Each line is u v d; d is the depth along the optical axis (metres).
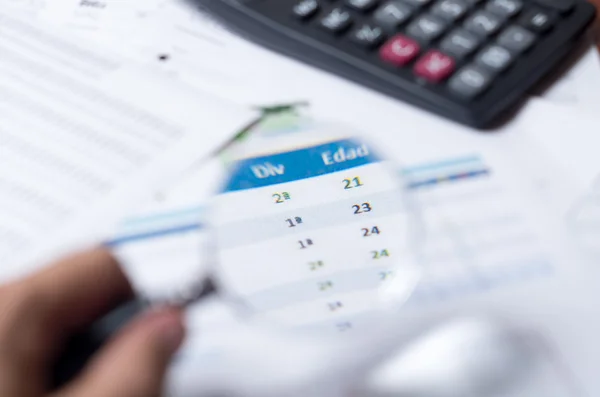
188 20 0.45
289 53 0.42
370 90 0.41
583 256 0.33
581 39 0.43
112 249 0.33
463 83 0.39
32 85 0.41
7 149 0.38
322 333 0.31
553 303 0.32
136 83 0.41
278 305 0.31
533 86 0.41
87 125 0.39
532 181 0.36
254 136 0.39
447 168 0.37
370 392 0.30
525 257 0.33
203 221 0.34
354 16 0.42
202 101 0.40
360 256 0.32
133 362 0.25
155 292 0.30
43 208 0.35
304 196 0.35
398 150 0.38
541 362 0.30
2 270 0.33
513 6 0.42
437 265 0.33
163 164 0.37
